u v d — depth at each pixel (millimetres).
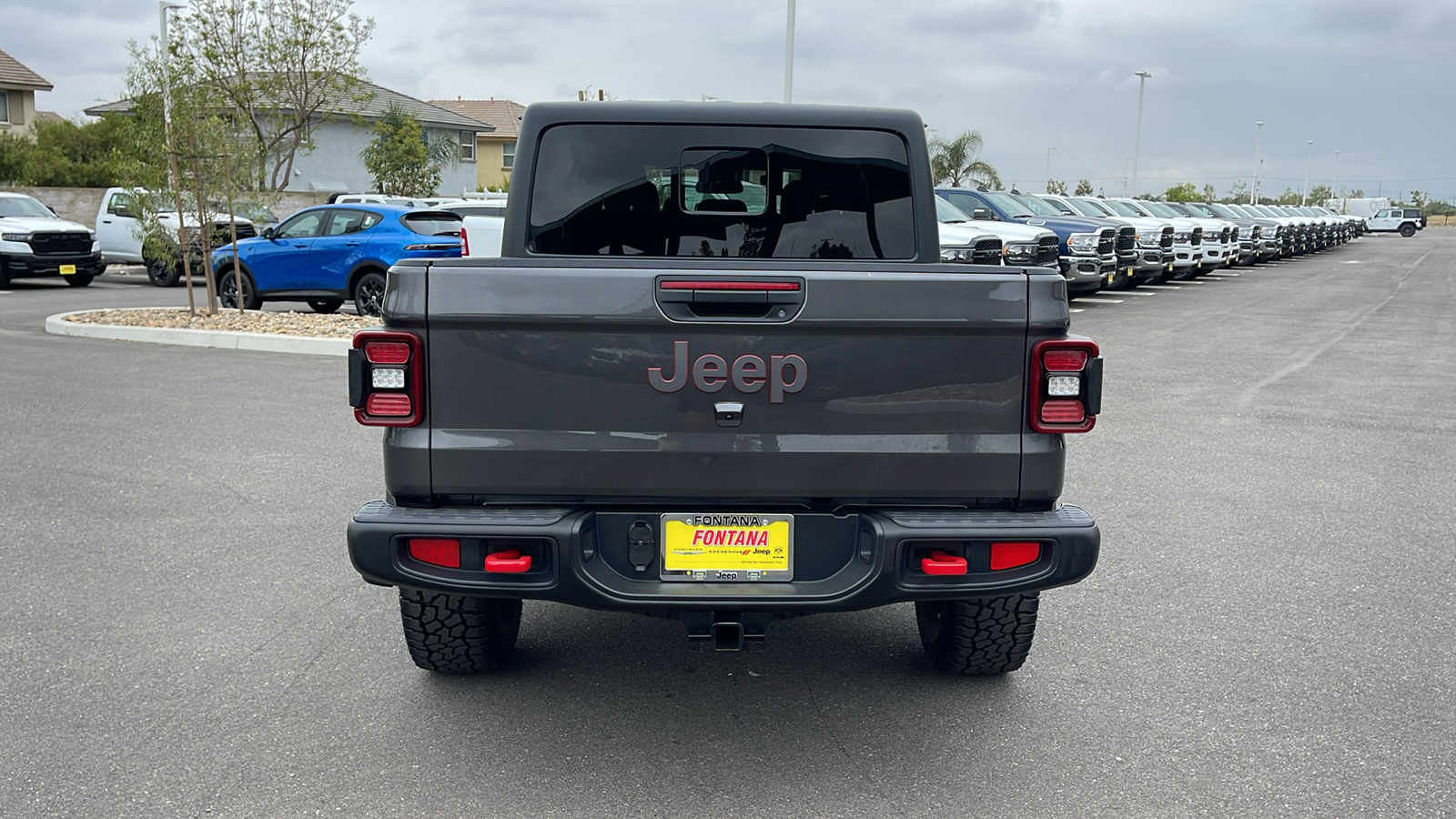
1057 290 3420
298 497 6867
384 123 41812
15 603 5039
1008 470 3480
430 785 3457
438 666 4199
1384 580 5473
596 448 3414
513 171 4520
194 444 8312
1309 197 104875
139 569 5531
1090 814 3295
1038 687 4230
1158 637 4730
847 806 3340
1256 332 16516
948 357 3418
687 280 3340
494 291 3346
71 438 8523
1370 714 3988
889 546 3402
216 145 15375
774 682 4285
